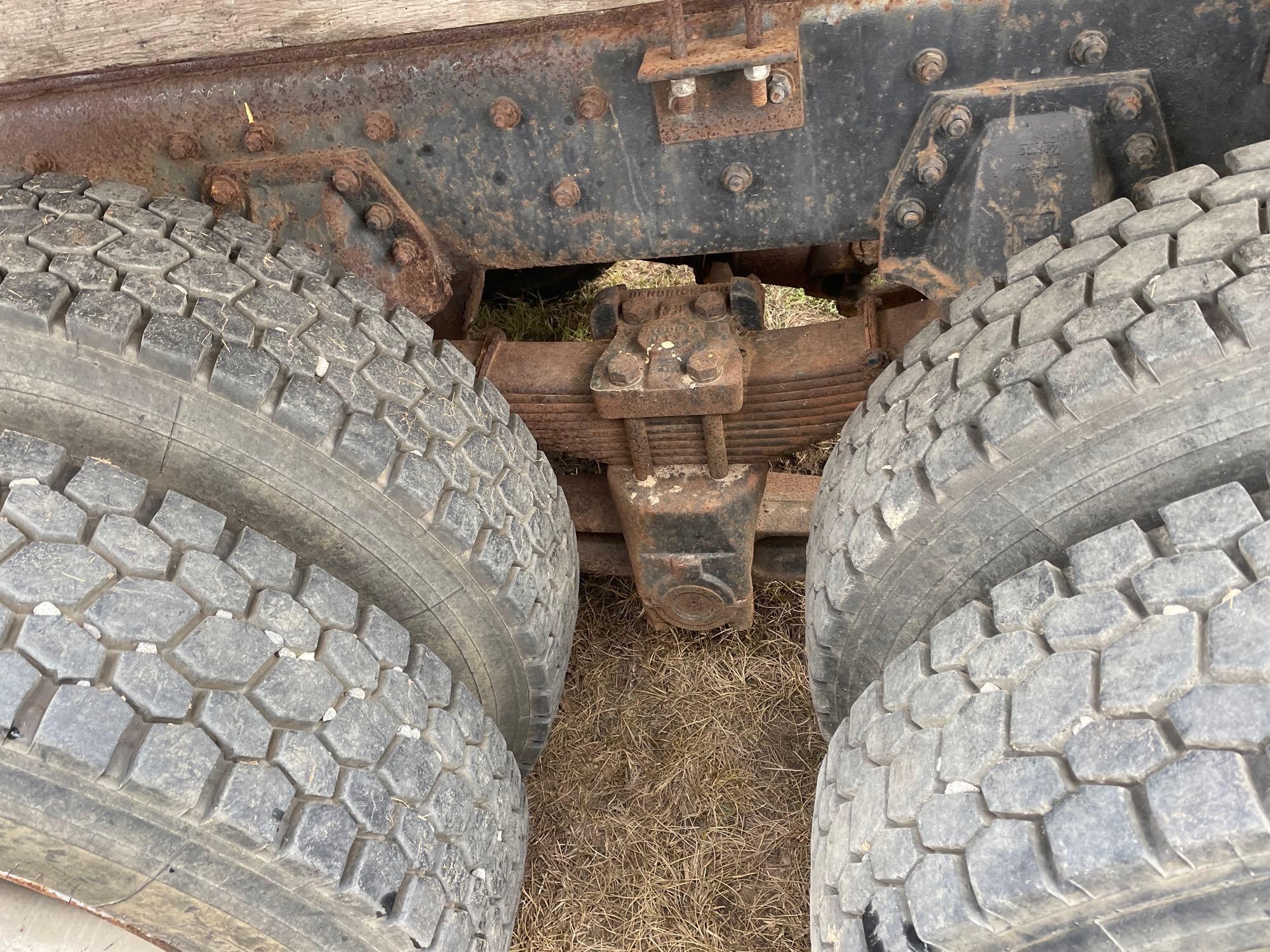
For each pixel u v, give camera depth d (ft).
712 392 3.84
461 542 3.40
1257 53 3.14
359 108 3.42
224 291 3.15
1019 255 3.26
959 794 2.52
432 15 3.23
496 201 3.62
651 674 4.97
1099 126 3.30
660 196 3.57
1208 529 2.46
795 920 4.07
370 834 2.92
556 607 3.90
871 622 3.40
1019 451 2.87
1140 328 2.68
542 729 4.17
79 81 3.46
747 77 3.06
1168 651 2.31
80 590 2.59
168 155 3.56
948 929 2.43
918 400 3.21
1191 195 2.98
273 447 3.12
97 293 2.97
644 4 3.15
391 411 3.31
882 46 3.17
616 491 4.37
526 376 4.21
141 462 3.06
